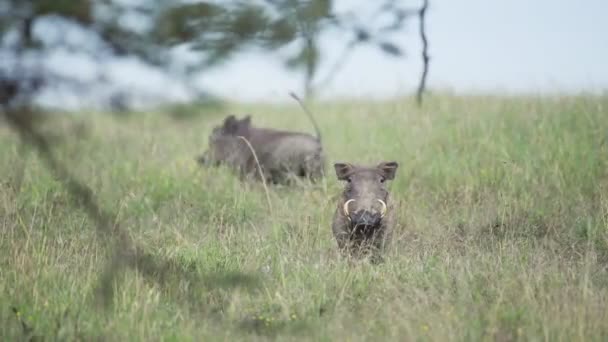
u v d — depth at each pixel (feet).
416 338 54.49
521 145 114.32
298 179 110.11
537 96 146.30
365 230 78.74
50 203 94.38
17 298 62.13
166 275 66.03
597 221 86.33
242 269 71.51
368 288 67.97
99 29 36.91
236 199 99.86
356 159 120.47
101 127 128.36
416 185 107.76
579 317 54.90
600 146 113.70
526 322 56.95
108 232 60.59
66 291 63.21
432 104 145.89
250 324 58.70
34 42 36.04
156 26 37.40
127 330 56.08
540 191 98.84
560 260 76.23
